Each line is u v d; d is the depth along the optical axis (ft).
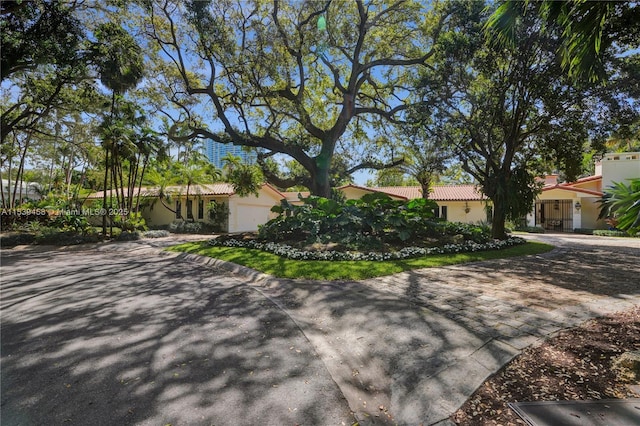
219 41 39.11
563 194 70.74
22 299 18.47
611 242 46.42
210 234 72.33
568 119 35.40
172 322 14.48
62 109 56.39
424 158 41.73
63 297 18.79
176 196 82.69
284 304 17.44
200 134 49.90
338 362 10.92
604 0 11.18
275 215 91.56
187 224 76.59
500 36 17.62
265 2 41.65
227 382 9.43
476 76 36.09
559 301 15.72
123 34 41.96
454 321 13.04
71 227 57.06
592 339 11.10
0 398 8.67
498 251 33.78
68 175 99.25
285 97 47.42
